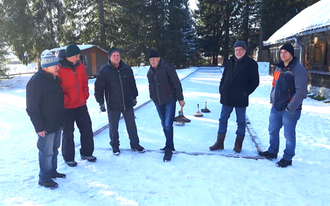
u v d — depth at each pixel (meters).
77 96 3.81
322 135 5.19
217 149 4.58
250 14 38.31
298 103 3.46
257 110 7.76
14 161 4.01
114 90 4.14
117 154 4.25
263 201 2.90
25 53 25.92
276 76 3.83
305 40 11.41
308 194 3.03
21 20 19.48
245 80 4.17
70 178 3.49
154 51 4.14
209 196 3.01
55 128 3.21
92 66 20.97
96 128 5.72
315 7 13.80
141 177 3.50
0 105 8.80
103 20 29.06
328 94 9.43
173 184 3.29
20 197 2.99
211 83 15.83
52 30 26.25
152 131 5.91
